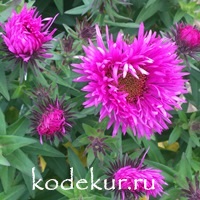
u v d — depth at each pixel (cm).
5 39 13
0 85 14
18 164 15
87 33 15
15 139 14
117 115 13
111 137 15
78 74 15
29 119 14
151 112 13
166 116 13
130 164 14
